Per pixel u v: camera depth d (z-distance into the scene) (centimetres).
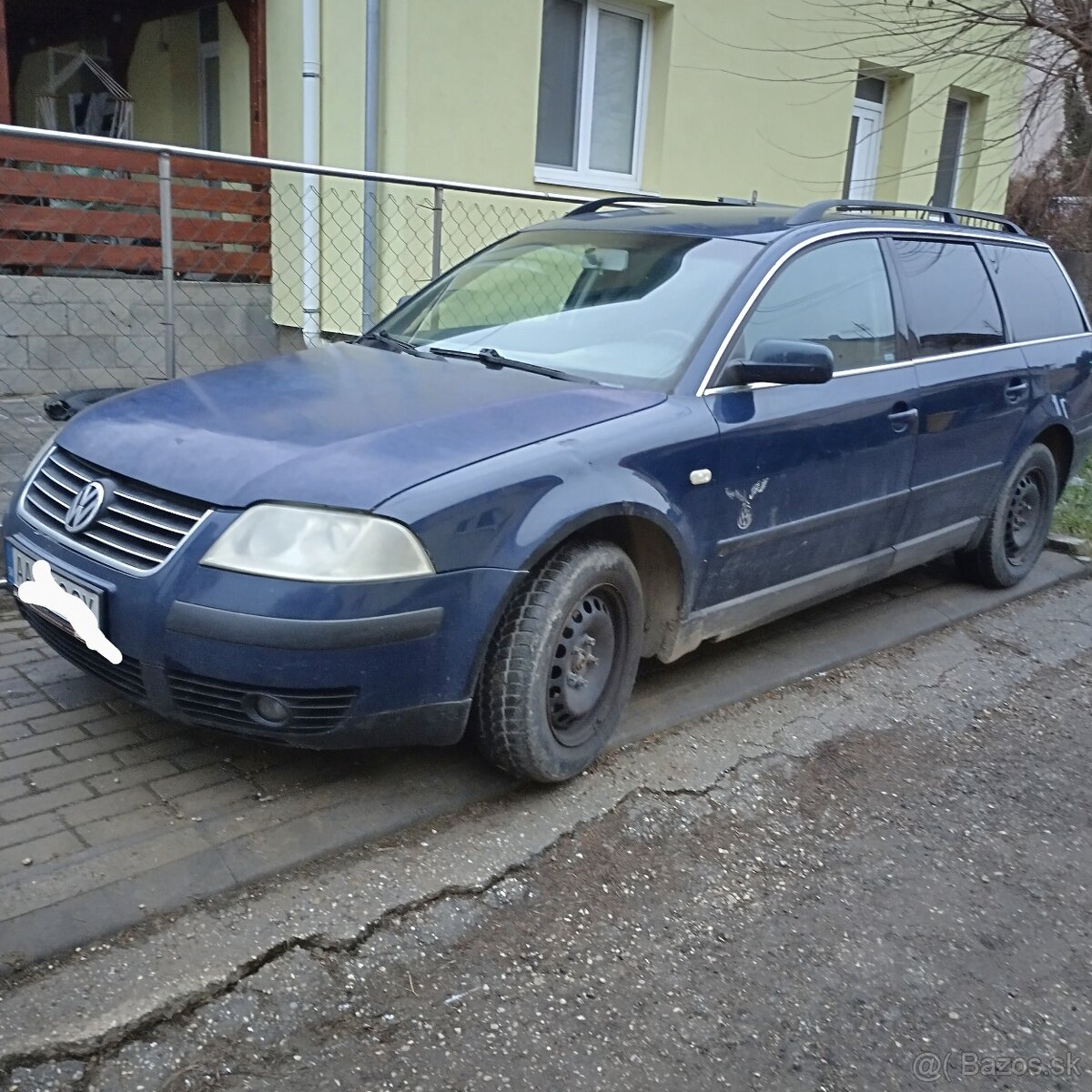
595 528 350
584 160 940
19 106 1179
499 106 827
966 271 527
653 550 365
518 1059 241
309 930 274
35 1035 234
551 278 441
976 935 298
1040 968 286
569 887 304
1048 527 600
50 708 370
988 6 894
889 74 1185
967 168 1336
